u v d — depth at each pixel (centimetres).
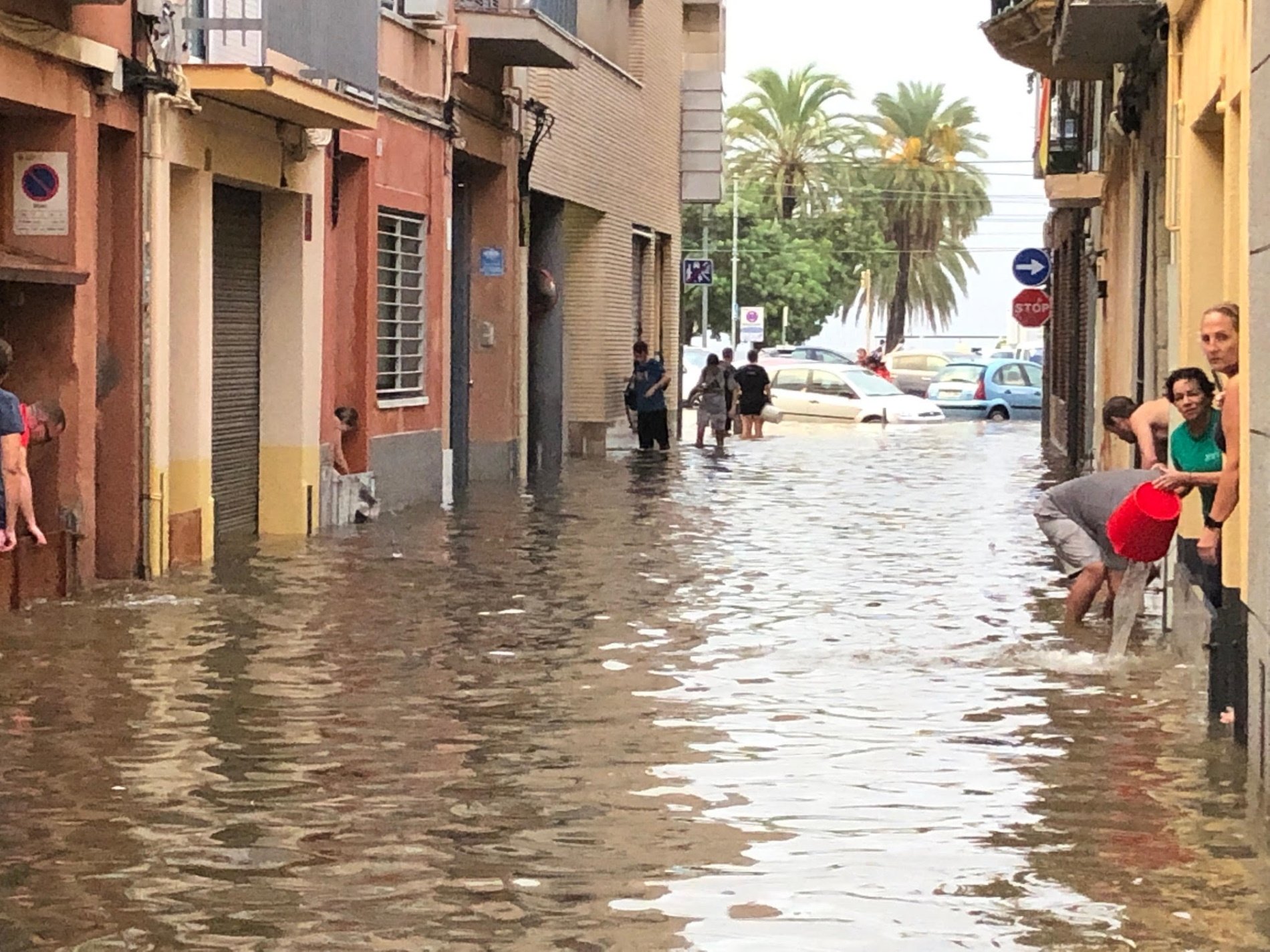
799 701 1034
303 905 663
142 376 1585
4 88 1359
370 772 861
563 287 3209
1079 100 2958
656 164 3900
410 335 2372
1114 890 682
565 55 2684
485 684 1083
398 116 2266
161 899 670
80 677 1096
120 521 1577
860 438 4119
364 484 2117
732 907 662
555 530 1994
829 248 8700
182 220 1717
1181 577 1271
